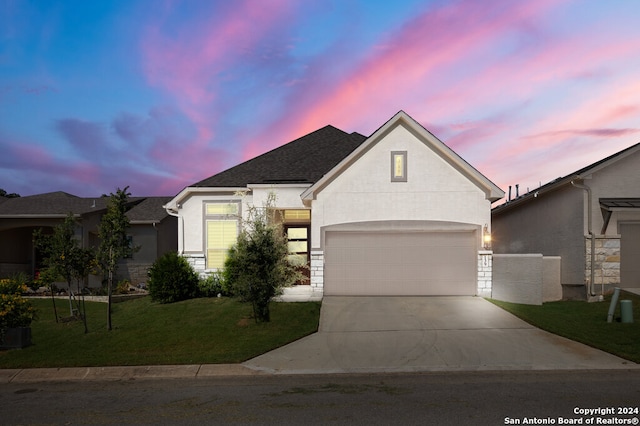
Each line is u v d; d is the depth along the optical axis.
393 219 16.06
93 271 13.70
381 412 6.80
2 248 21.86
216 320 13.26
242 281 12.66
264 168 19.31
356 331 12.07
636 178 16.28
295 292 16.09
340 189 16.23
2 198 25.00
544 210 19.39
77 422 6.63
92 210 21.59
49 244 13.34
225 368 9.49
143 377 9.10
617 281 16.11
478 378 8.69
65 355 10.47
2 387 8.68
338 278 16.12
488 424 6.24
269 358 10.08
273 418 6.62
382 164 16.20
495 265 15.91
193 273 17.11
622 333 11.32
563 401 7.19
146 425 6.45
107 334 12.16
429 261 16.05
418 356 10.04
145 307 15.49
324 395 7.75
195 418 6.70
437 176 16.11
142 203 27.58
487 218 15.96
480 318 13.05
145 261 24.09
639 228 16.33
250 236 13.05
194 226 18.31
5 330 11.14
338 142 21.19
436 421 6.38
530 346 10.53
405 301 15.14
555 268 17.53
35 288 19.31
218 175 19.08
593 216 16.23
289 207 17.42
